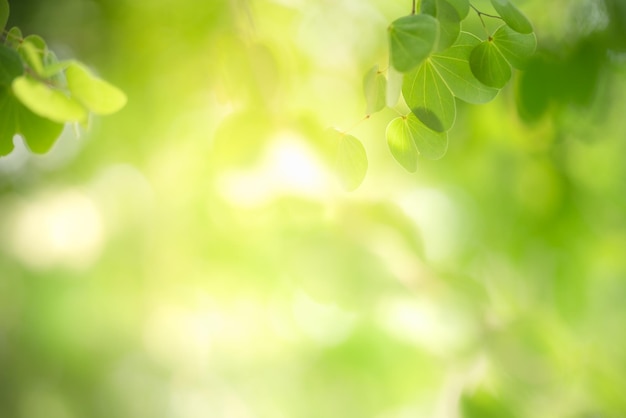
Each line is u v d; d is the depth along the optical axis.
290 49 1.75
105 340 2.43
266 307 2.18
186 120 1.92
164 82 1.85
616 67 1.43
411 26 0.90
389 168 1.93
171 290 2.26
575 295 1.99
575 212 1.87
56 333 2.39
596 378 1.81
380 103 0.93
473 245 2.11
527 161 1.83
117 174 2.15
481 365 1.61
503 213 2.01
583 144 1.69
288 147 1.30
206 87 1.79
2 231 2.12
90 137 2.07
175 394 2.57
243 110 1.29
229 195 1.56
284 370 2.39
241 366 2.41
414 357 2.08
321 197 1.55
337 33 1.73
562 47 1.32
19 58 0.93
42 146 0.98
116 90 0.94
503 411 1.55
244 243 2.00
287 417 2.46
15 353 2.42
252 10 1.34
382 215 1.67
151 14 1.73
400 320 1.74
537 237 1.95
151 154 2.04
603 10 1.30
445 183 2.08
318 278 1.69
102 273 2.28
